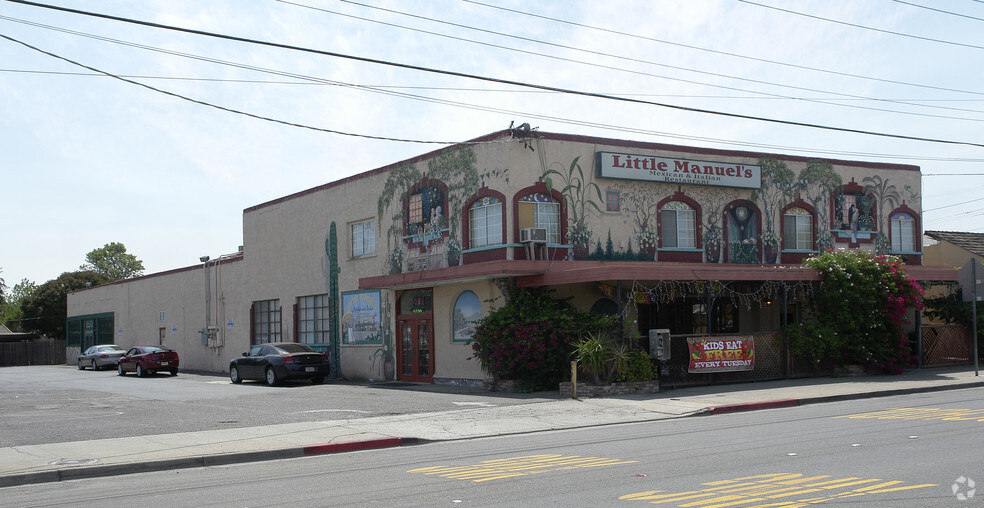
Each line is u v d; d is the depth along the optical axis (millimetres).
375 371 28453
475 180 23922
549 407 18016
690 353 21125
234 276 38500
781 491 8328
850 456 10336
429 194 25953
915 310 25812
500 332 21609
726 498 8078
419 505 8297
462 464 11148
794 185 27609
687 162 25391
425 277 24141
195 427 16062
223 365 39188
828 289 23688
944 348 26156
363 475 10531
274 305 35406
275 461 12555
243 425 16266
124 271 97000
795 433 12812
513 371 21703
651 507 7777
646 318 25656
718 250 25938
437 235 25453
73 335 58188
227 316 39000
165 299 45156
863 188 29062
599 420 16203
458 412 17609
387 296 27922
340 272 30562
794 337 22719
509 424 15867
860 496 7961
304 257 33000
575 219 23531
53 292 68438
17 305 97375
